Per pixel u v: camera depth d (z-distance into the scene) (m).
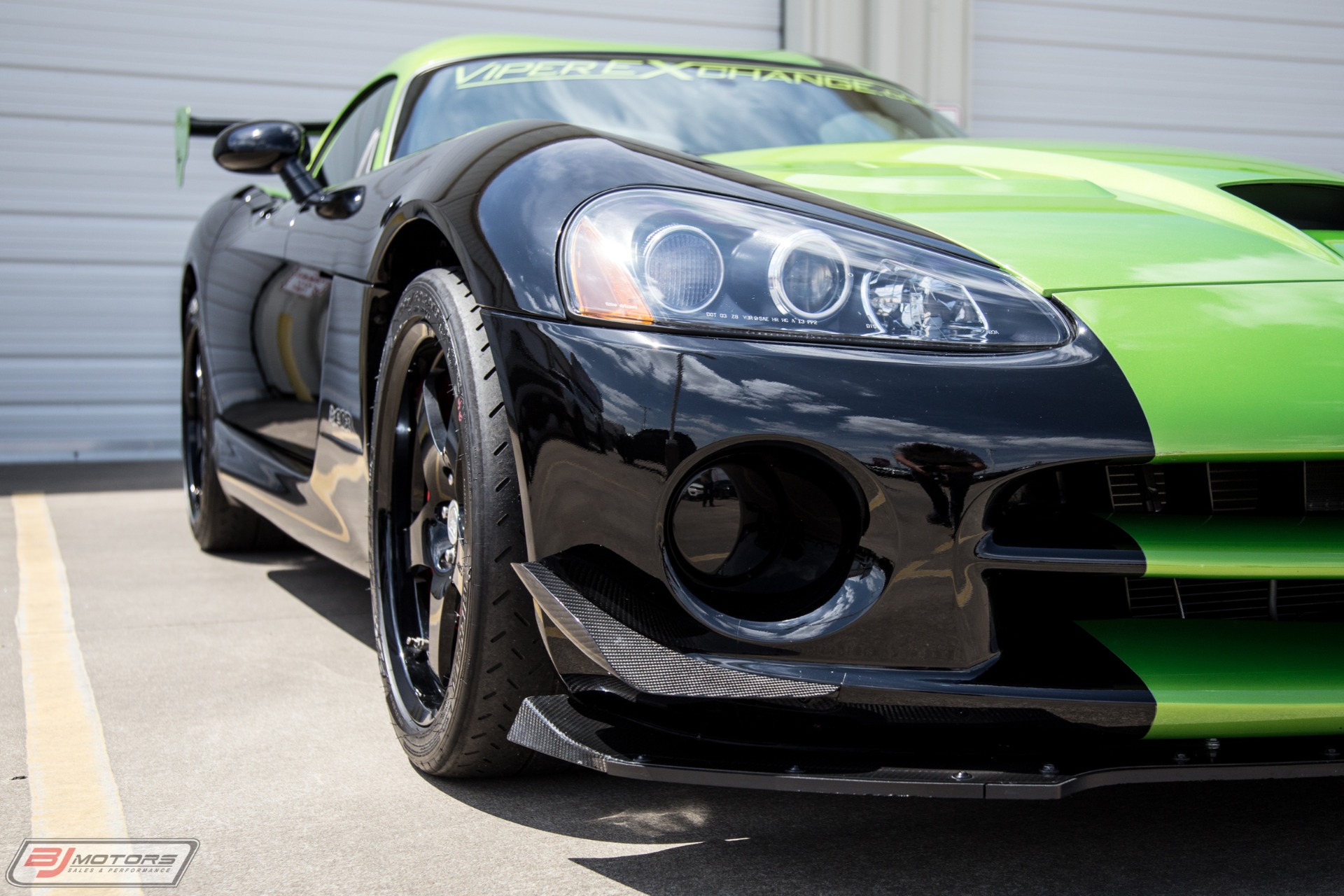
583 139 1.50
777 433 1.18
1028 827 1.38
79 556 3.23
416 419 1.68
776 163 1.90
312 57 5.96
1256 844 1.33
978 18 7.23
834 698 1.19
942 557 1.19
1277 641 1.29
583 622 1.23
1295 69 7.92
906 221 1.43
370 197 2.01
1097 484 1.28
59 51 5.63
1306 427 1.20
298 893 1.22
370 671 2.07
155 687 1.98
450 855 1.31
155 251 5.85
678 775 1.19
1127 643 1.27
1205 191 1.68
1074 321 1.27
